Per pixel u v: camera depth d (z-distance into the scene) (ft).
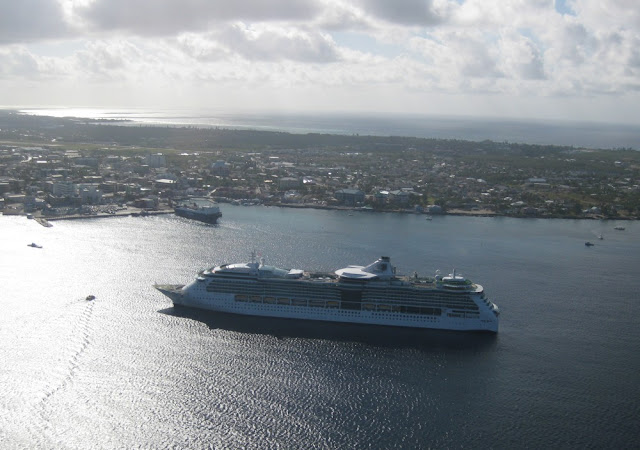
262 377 568.41
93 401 518.37
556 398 540.52
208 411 507.71
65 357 599.16
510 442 471.62
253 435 476.13
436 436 478.18
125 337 650.02
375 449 460.96
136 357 602.85
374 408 517.96
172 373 571.28
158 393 534.37
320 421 496.23
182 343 638.12
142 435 472.44
